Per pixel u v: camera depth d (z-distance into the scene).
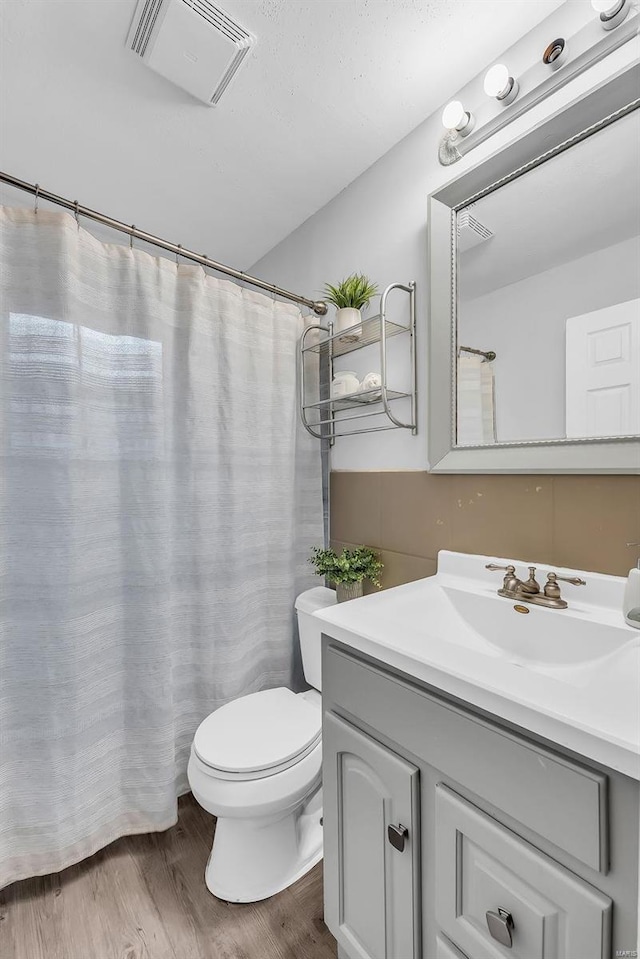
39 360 1.20
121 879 1.28
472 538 1.31
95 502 1.32
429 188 1.43
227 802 1.12
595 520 1.05
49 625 1.22
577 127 1.05
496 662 0.74
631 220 0.98
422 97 1.36
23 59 1.23
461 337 1.30
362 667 0.89
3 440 1.19
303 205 1.89
